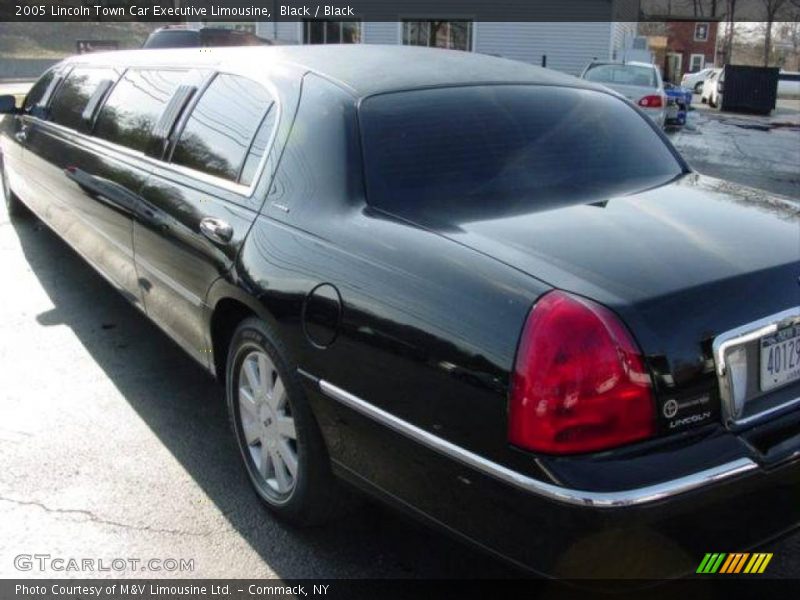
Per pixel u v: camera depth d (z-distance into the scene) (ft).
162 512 10.33
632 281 7.25
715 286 7.35
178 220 11.47
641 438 6.84
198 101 12.44
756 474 7.13
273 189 9.97
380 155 9.37
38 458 11.51
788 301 7.73
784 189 37.91
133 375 14.38
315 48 12.19
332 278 8.52
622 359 6.76
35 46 148.15
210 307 10.69
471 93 10.57
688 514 6.82
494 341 7.07
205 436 12.26
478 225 8.38
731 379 7.24
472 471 7.18
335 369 8.43
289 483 9.82
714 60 181.37
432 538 9.93
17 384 13.92
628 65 55.31
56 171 17.38
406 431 7.71
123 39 156.66
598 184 9.89
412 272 7.89
